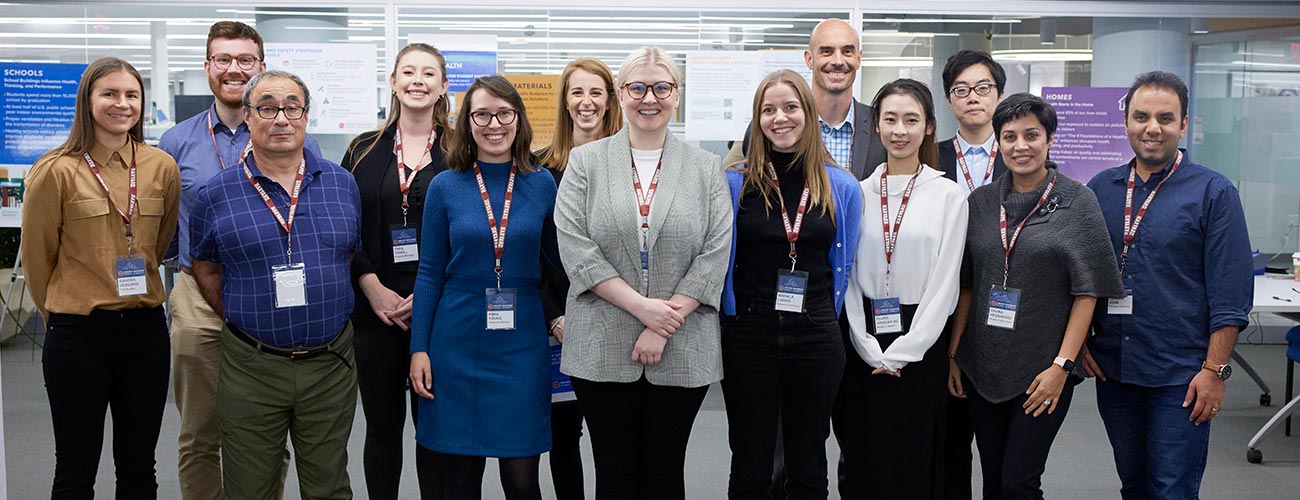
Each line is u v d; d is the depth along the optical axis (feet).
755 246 8.79
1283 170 19.03
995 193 9.21
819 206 8.78
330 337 8.83
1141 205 9.16
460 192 9.02
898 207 9.21
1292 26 18.16
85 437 9.01
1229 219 8.74
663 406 8.47
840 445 10.54
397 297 9.70
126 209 9.08
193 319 10.20
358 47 16.80
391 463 10.16
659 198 8.43
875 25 17.21
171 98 16.74
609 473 8.63
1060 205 8.80
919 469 9.17
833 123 11.88
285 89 8.46
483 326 8.96
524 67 17.03
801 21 17.12
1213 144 18.56
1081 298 8.70
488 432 8.97
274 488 8.96
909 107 9.09
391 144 10.21
